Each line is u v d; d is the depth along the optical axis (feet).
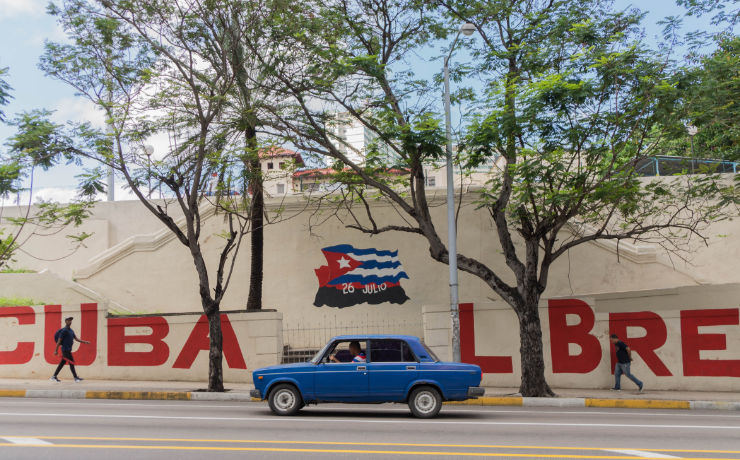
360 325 80.23
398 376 41.22
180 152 60.08
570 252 80.07
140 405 48.06
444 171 105.29
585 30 51.55
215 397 55.47
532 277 57.21
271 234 82.84
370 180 60.54
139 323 69.31
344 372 41.45
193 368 67.87
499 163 77.46
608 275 79.36
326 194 77.36
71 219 65.10
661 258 84.84
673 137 52.85
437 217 81.56
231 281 82.12
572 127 50.60
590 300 65.36
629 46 50.06
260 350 67.26
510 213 65.57
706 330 62.23
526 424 37.81
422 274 80.53
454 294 58.34
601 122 51.08
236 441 30.01
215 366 58.23
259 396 41.93
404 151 57.52
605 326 64.75
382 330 79.87
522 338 57.06
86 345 69.62
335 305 80.84
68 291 78.74
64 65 55.88
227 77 59.41
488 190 71.67
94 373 69.10
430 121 53.57
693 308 62.95
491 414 44.24
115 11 56.49
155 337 68.95
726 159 58.54
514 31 58.03
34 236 98.32
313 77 57.06
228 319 68.28
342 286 81.15
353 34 61.31
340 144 67.67
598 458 26.53
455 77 61.67
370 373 41.32
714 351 61.72
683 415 45.42
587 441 31.27
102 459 25.50
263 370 42.37
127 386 61.82
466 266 59.11
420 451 27.66
